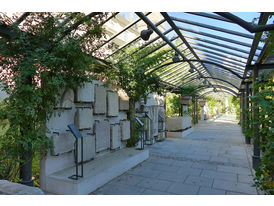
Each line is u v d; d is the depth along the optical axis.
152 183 3.65
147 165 4.77
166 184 3.61
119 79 5.31
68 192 3.06
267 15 2.51
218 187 3.48
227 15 2.33
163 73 7.66
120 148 5.46
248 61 4.58
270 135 2.41
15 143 2.90
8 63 2.98
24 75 2.96
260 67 4.56
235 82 9.43
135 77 5.45
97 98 4.54
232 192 3.27
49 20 3.14
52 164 3.46
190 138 8.94
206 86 12.80
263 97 2.47
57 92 3.40
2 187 2.04
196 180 3.81
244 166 4.74
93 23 3.45
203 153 6.02
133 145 5.79
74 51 3.27
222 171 4.36
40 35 3.18
